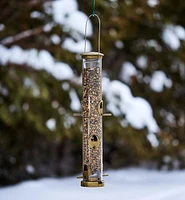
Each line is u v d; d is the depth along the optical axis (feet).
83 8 41.93
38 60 40.37
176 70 52.75
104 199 32.94
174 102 53.57
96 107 21.56
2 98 39.60
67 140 53.36
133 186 40.86
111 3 41.78
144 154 48.08
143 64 53.67
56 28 40.91
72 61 41.96
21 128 44.52
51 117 40.78
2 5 40.73
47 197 34.35
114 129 44.37
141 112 46.11
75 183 42.47
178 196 34.04
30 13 41.45
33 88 39.17
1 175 44.16
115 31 45.55
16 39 40.37
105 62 53.21
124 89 45.88
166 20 48.14
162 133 48.11
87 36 41.86
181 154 57.11
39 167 49.34
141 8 43.93
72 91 41.91
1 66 39.24
